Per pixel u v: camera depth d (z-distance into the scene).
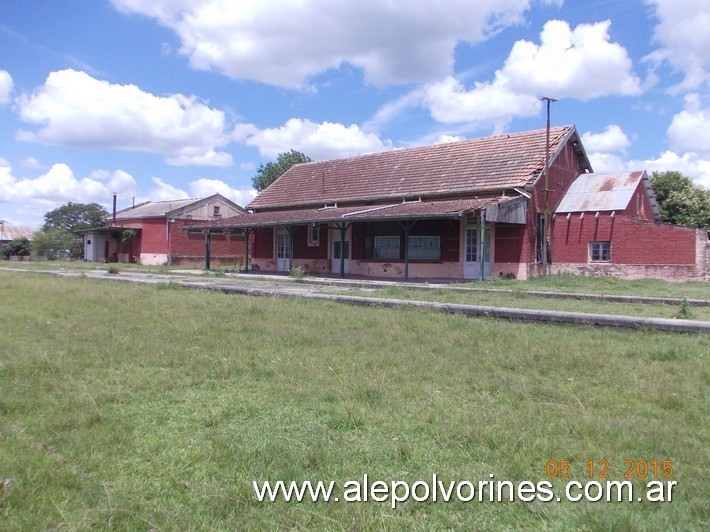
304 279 20.62
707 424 4.14
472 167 23.25
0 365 6.02
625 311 10.84
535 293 14.43
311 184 29.77
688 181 37.16
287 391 5.14
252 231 30.55
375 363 6.20
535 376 5.57
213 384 5.46
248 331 8.30
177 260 36.53
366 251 24.56
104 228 38.03
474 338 7.58
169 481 3.33
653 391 4.96
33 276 21.52
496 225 20.83
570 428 4.09
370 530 2.83
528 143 23.09
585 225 22.28
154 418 4.45
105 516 2.87
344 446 3.84
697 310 11.15
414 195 23.14
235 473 3.43
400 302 10.98
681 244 20.77
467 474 3.40
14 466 3.41
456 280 20.55
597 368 5.86
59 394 5.01
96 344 7.29
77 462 3.58
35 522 2.78
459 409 4.55
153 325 8.81
